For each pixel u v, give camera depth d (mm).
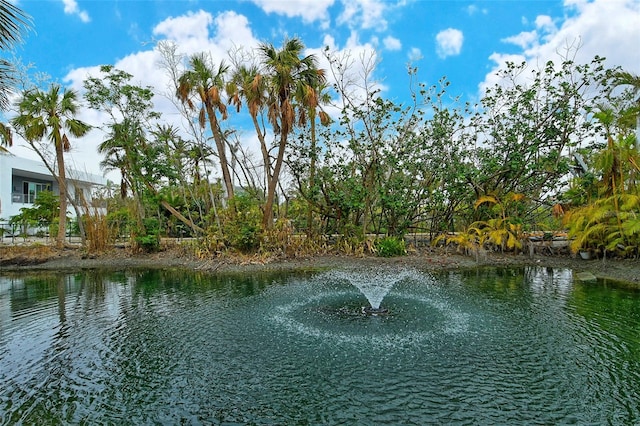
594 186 12531
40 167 25391
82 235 15750
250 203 14820
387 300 7832
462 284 9570
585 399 3859
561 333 5723
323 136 14969
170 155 15820
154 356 5027
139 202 16375
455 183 14625
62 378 4438
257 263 12711
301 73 13656
